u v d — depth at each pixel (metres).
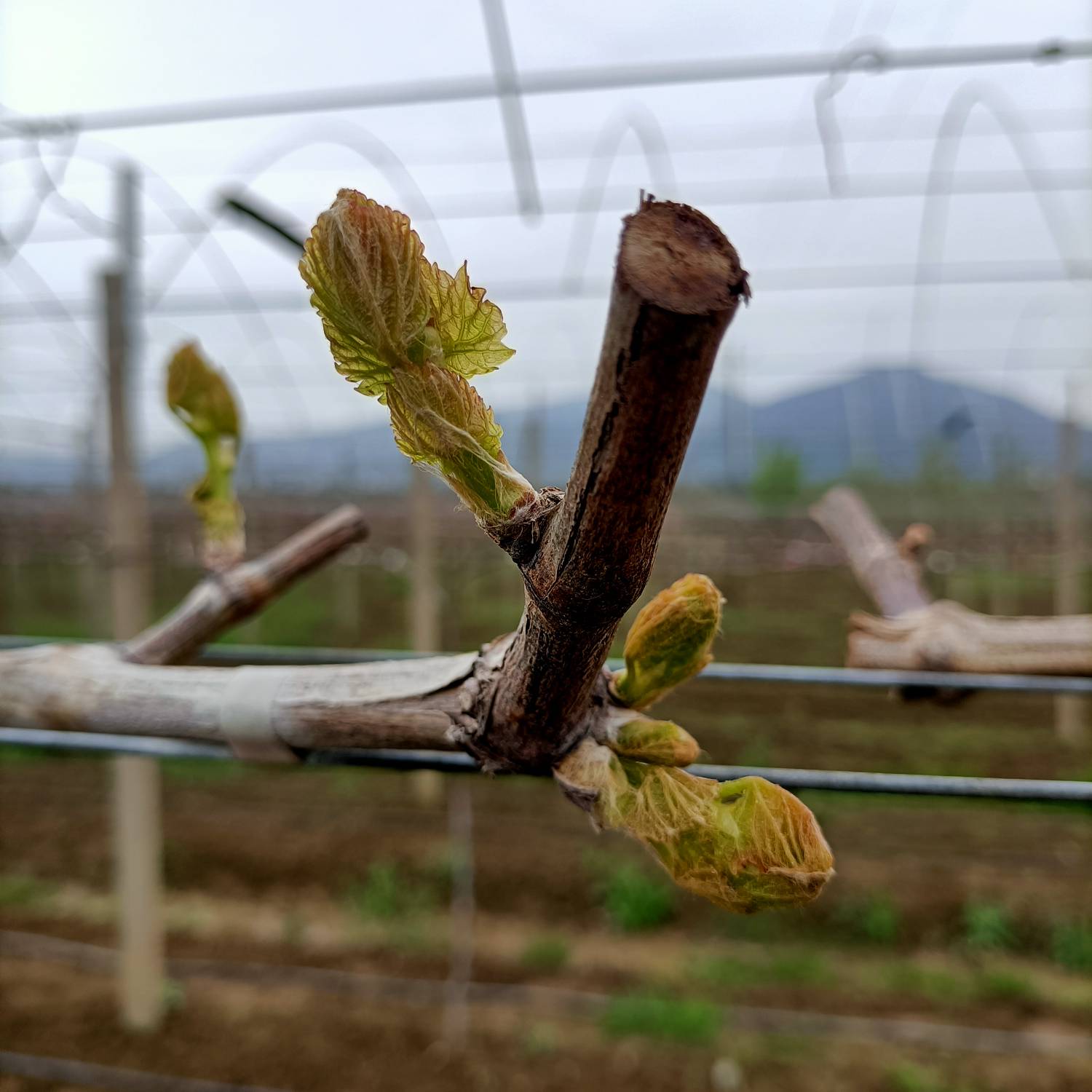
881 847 5.00
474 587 10.96
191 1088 3.37
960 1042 3.61
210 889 4.77
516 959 4.18
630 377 0.35
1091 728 6.50
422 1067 3.49
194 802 5.65
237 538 1.17
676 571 10.53
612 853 4.90
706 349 0.34
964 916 4.40
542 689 0.58
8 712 0.95
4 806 5.75
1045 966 4.14
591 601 0.45
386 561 10.10
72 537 9.86
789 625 9.27
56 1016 3.74
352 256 0.41
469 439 0.45
